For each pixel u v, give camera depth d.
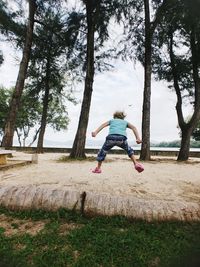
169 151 26.41
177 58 20.17
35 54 24.27
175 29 18.66
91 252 3.43
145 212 4.23
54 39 23.31
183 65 19.83
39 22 19.59
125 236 3.77
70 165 12.00
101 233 3.88
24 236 3.79
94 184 6.73
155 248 3.51
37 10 19.05
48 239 3.70
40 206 4.55
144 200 4.49
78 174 8.55
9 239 3.71
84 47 21.12
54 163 13.08
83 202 4.48
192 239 3.71
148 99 17.45
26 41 17.12
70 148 28.12
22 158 15.76
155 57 20.22
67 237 3.76
